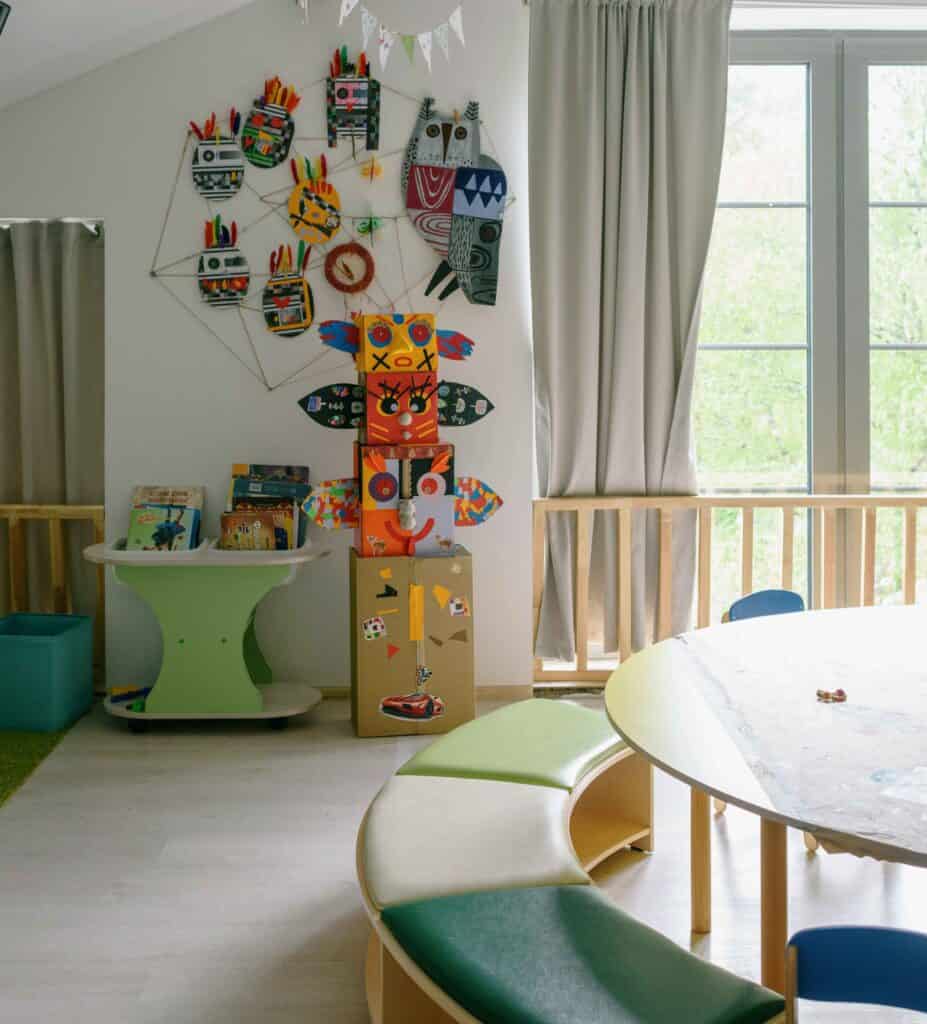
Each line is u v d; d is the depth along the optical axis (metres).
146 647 4.07
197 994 2.19
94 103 3.94
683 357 4.14
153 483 4.04
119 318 4.00
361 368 3.77
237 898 2.58
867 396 4.34
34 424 4.25
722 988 1.59
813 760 1.75
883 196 4.30
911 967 1.28
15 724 3.78
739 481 4.36
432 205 4.02
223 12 3.92
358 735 3.72
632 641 4.28
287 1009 2.14
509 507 4.14
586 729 2.67
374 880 1.93
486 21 4.02
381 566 3.68
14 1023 2.09
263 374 4.04
